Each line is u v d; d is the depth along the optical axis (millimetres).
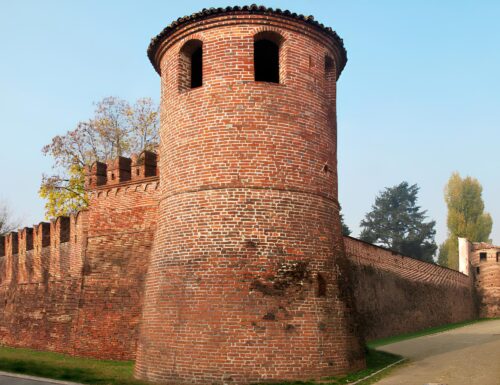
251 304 15664
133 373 17844
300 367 15523
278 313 15727
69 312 24703
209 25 17750
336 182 18797
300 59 17953
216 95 17328
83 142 44156
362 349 17844
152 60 20422
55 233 27234
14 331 29641
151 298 17438
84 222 24469
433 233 75625
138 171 23141
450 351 22750
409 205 79188
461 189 72312
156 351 16516
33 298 28406
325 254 17188
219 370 15273
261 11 17406
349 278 18203
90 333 22750
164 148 18641
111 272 22938
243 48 17438
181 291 16391
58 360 21094
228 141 16953
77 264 24688
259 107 17141
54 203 42844
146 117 46062
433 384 15000
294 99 17562
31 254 29609
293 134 17328
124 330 21953
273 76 22547
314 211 17266
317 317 16234
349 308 17516
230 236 16281
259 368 15219
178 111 18047
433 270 41375
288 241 16484
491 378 15516
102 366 19672
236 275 15930
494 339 26969
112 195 23688
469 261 50594
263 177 16719
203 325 15750
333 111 19312
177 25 18250
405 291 35500
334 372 16109
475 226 70375
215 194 16703
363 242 30516
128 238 22844
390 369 18094
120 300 22375
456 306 44844
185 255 16672
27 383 16125
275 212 16562
